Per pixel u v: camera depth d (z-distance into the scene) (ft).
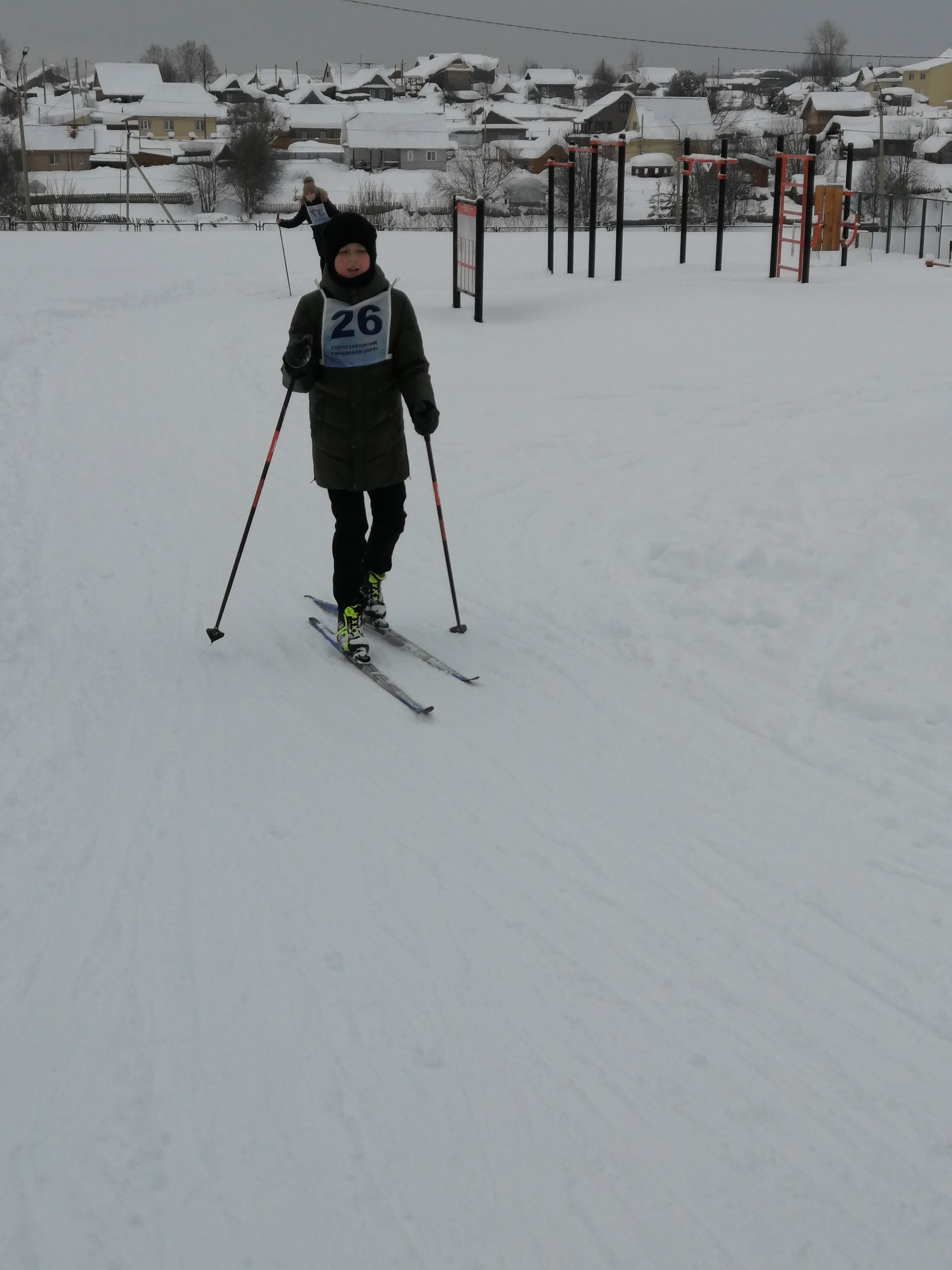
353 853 10.05
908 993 8.12
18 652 14.60
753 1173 6.60
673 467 21.50
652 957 8.55
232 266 61.41
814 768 11.46
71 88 345.72
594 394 28.78
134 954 8.59
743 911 9.13
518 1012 7.96
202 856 9.99
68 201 175.73
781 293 43.24
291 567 17.99
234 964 8.48
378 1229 6.24
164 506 21.09
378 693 13.56
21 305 43.73
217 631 14.83
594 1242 6.16
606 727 12.56
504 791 11.18
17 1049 7.55
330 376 13.88
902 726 12.00
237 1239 6.17
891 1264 6.02
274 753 12.01
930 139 251.39
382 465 14.30
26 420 27.22
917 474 18.54
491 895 9.39
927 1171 6.61
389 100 382.63
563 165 54.65
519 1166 6.65
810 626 14.32
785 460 20.76
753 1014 7.93
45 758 11.80
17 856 9.94
